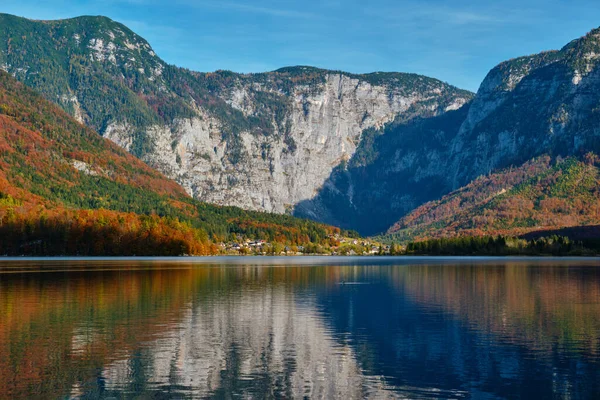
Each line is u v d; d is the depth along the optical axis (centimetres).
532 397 6356
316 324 9919
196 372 7081
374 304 12369
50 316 10462
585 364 7488
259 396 6334
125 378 6831
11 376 6862
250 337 8850
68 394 6319
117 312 10950
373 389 6575
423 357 7794
